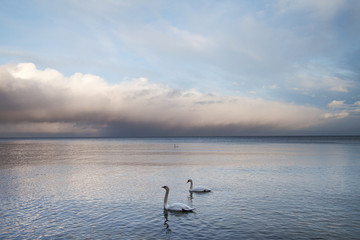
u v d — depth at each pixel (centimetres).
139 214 1994
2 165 5488
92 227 1722
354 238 1515
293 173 3994
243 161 5906
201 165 5209
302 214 1958
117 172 4325
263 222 1792
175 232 1622
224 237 1542
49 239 1535
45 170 4650
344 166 4850
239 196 2541
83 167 5066
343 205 2198
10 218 1916
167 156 7694
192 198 2480
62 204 2297
